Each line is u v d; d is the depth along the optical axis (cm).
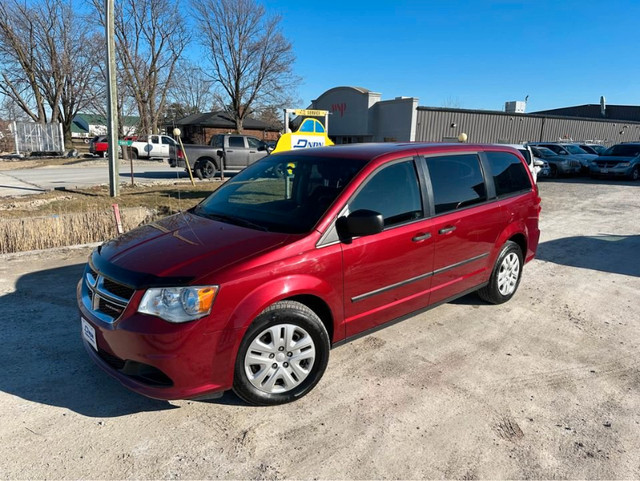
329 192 324
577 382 332
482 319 444
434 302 393
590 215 1073
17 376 320
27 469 234
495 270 454
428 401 304
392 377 333
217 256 274
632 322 448
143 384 260
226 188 407
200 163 1714
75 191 1294
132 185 1430
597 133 3647
